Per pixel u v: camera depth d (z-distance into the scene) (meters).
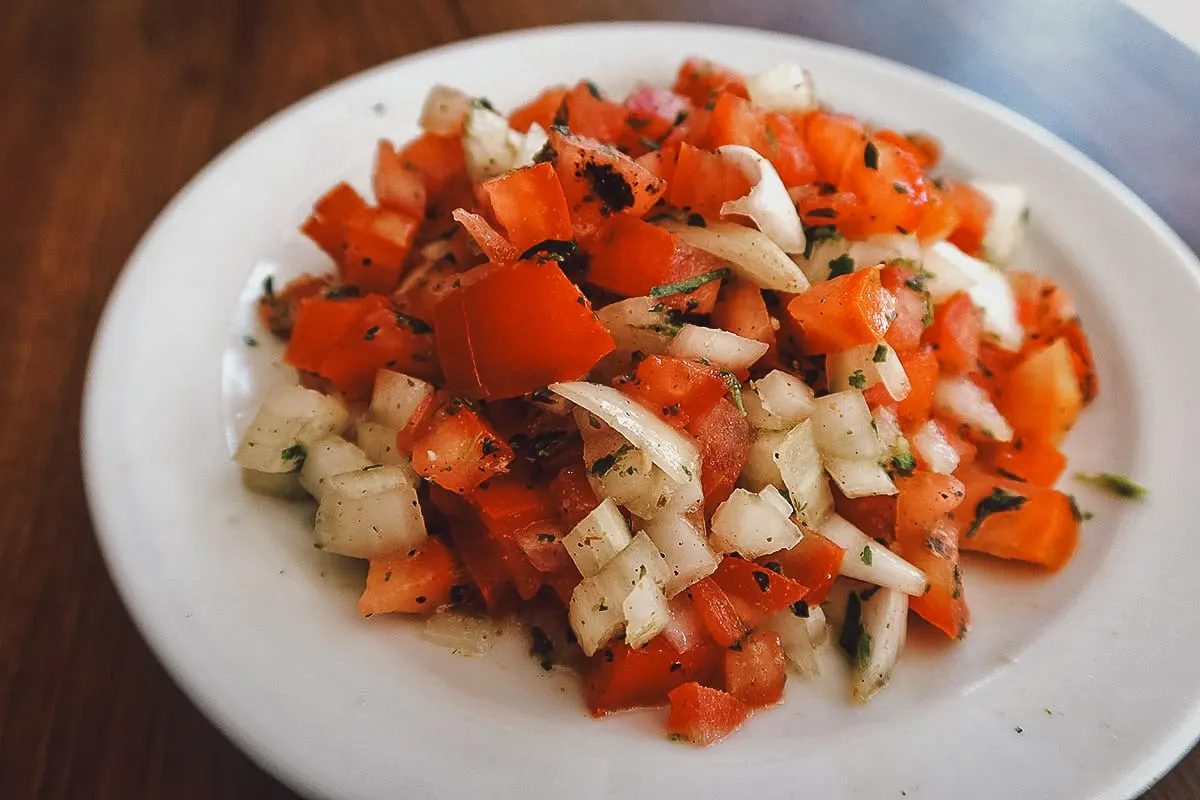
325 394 0.18
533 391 0.16
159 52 0.27
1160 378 0.18
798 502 0.16
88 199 0.23
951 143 0.22
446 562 0.16
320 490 0.16
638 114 0.20
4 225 0.22
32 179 0.23
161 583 0.14
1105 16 0.29
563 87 0.22
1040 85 0.26
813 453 0.16
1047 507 0.16
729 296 0.17
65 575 0.17
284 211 0.20
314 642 0.14
